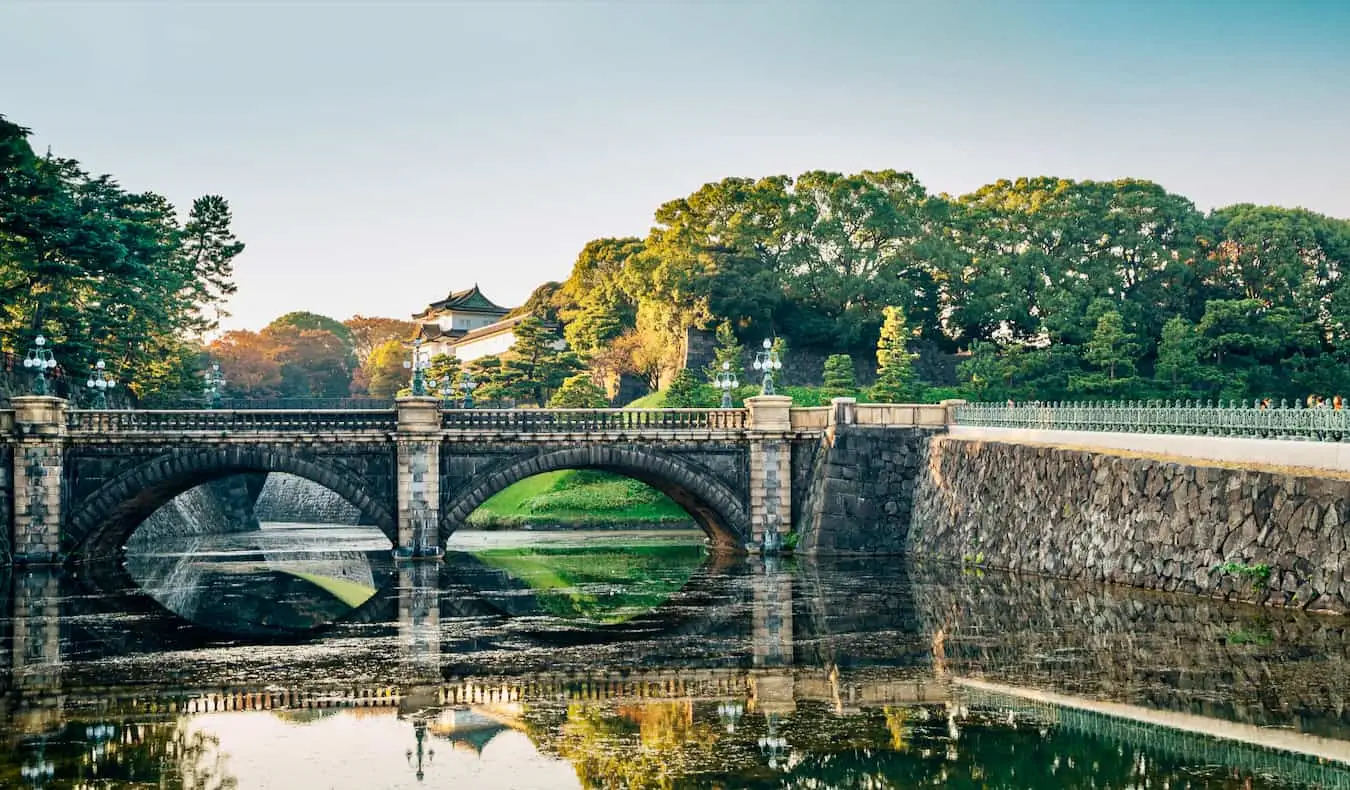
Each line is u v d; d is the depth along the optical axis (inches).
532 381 5044.3
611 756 1138.0
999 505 2399.1
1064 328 5059.1
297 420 2738.7
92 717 1311.5
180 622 1966.0
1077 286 5241.1
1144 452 2053.4
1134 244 5354.3
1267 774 1030.4
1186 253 5334.6
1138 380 4881.9
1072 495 2150.6
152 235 3914.9
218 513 4655.5
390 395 7485.2
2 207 3110.2
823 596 2085.4
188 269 4643.2
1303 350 5236.2
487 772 1102.4
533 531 3981.3
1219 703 1241.4
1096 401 4837.6
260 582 2583.7
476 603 2151.8
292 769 1123.3
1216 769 1046.4
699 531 3907.5
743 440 2861.7
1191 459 1904.5
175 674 1526.8
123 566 2972.4
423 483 2709.2
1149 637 1552.7
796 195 5275.6
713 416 2901.1
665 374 5236.2
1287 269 5310.0
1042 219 5408.5
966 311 5300.2
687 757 1129.4
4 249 3358.8
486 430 2758.4
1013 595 1985.7
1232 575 1717.5
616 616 1957.4
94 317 3676.2
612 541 3535.9
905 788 1031.0
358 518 5088.6
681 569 2652.6
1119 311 5167.3
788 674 1455.5
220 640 1782.7
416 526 2704.2
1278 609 1628.9
